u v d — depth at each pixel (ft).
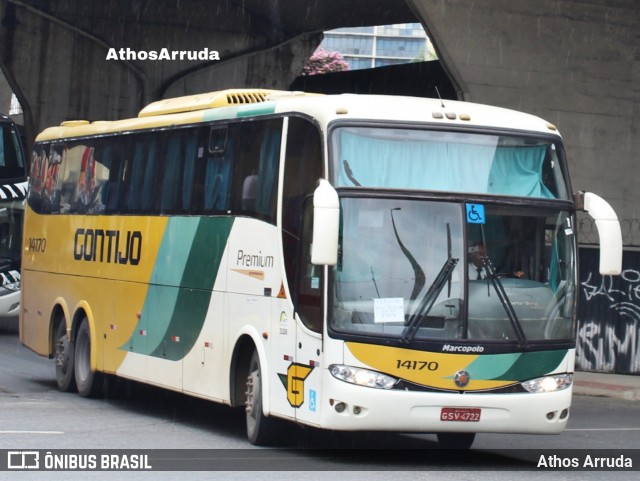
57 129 100.42
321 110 60.34
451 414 57.36
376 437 73.97
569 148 128.06
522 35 126.11
